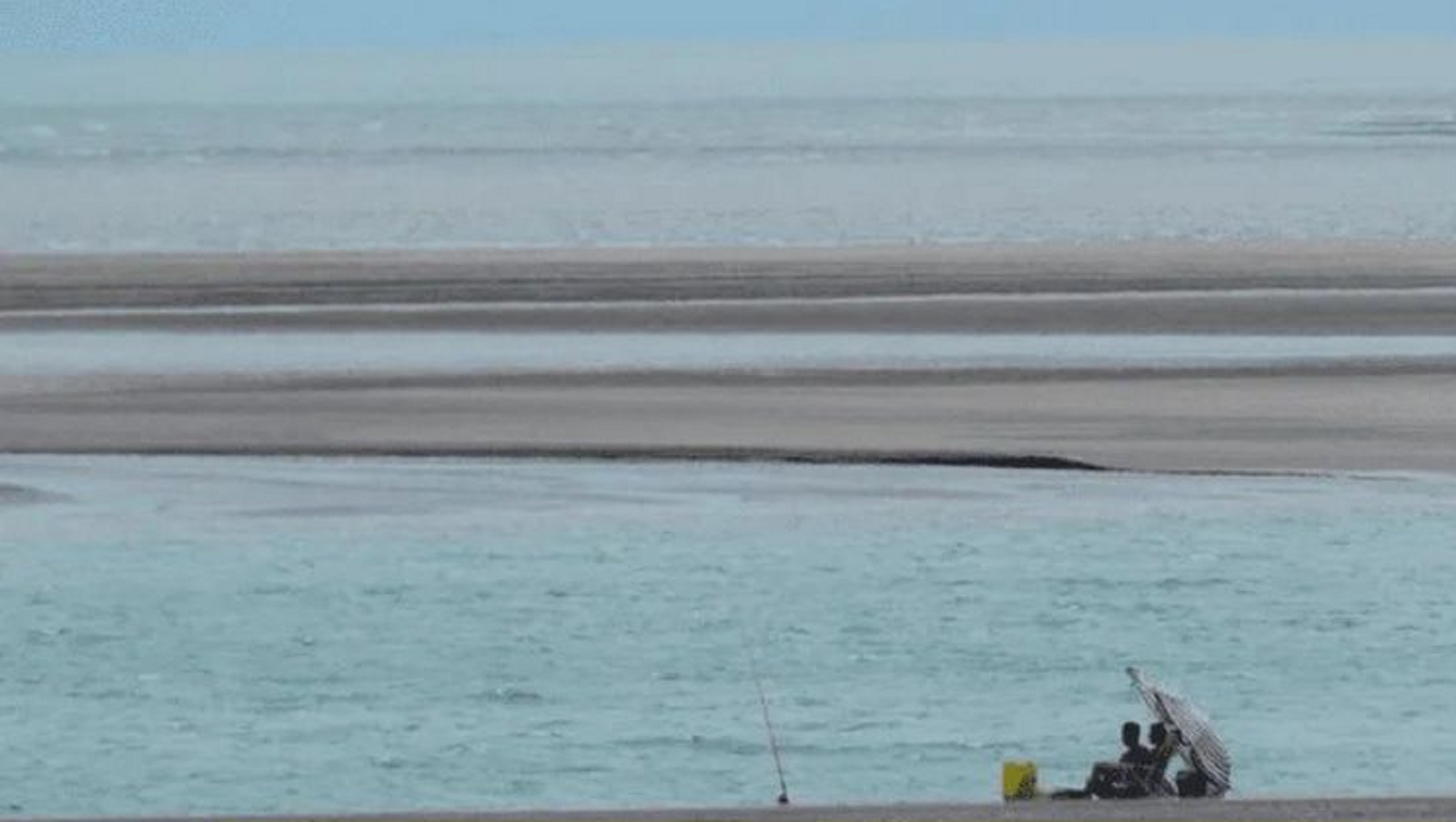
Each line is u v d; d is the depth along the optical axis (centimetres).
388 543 8756
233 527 9069
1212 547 8619
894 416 11338
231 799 5753
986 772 5938
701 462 10388
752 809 3030
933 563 8375
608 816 3011
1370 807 2980
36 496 9700
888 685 6756
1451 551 8544
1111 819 2938
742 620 7562
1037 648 7188
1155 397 11812
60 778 5916
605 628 7456
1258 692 6669
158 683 6831
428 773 5969
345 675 6906
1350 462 10250
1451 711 6462
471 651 7181
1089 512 9256
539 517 9225
